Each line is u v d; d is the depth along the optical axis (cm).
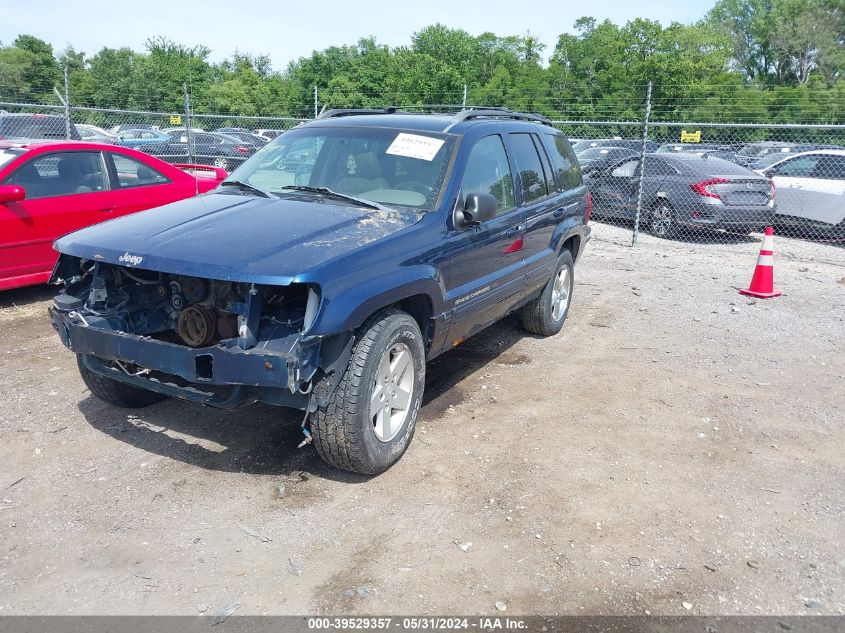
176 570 317
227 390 362
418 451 436
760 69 7806
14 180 683
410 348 410
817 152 1327
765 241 870
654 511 379
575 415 500
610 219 1528
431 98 4688
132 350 367
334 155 491
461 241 451
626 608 304
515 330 701
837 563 340
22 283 693
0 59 5753
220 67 6544
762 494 402
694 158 1297
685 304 831
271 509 367
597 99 4278
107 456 415
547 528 359
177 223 405
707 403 531
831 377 596
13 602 294
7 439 432
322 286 342
